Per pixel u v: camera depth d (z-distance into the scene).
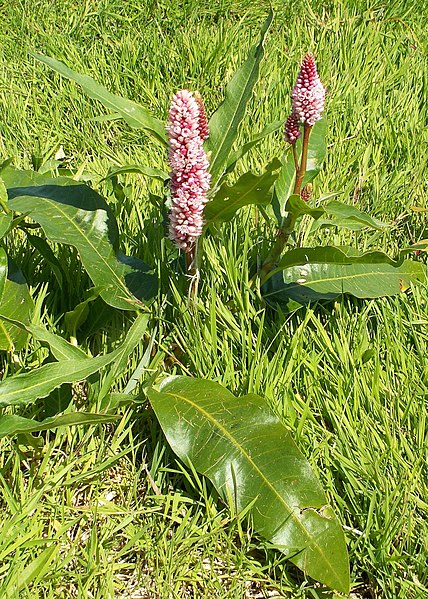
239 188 0.31
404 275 0.38
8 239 0.39
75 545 0.28
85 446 0.31
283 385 0.33
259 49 0.35
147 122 0.34
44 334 0.31
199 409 0.30
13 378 0.29
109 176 0.34
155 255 0.37
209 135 0.35
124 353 0.31
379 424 0.32
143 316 0.32
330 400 0.33
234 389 0.33
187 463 0.29
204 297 0.37
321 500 0.27
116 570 0.28
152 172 0.35
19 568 0.26
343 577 0.26
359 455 0.31
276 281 0.38
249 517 0.28
